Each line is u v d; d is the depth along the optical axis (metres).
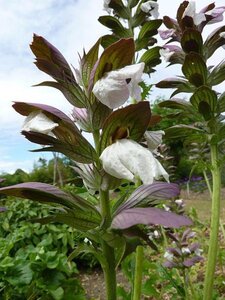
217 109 0.23
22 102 0.13
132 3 0.29
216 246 0.22
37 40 0.13
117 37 0.29
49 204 0.15
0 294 0.39
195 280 0.40
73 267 0.50
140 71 0.12
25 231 0.62
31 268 0.40
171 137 0.24
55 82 0.14
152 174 0.12
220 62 0.23
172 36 0.24
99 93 0.12
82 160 0.14
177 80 0.24
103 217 0.14
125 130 0.13
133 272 0.28
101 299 0.51
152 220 0.11
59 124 0.13
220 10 0.23
